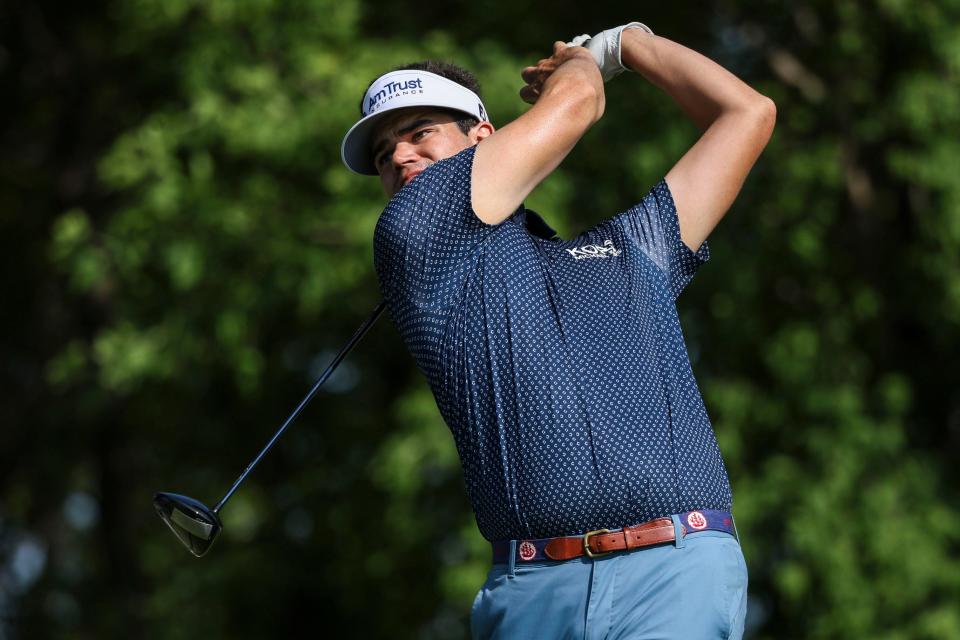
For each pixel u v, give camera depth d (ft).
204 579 143.95
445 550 118.73
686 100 39.24
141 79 114.83
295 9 105.91
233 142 102.53
